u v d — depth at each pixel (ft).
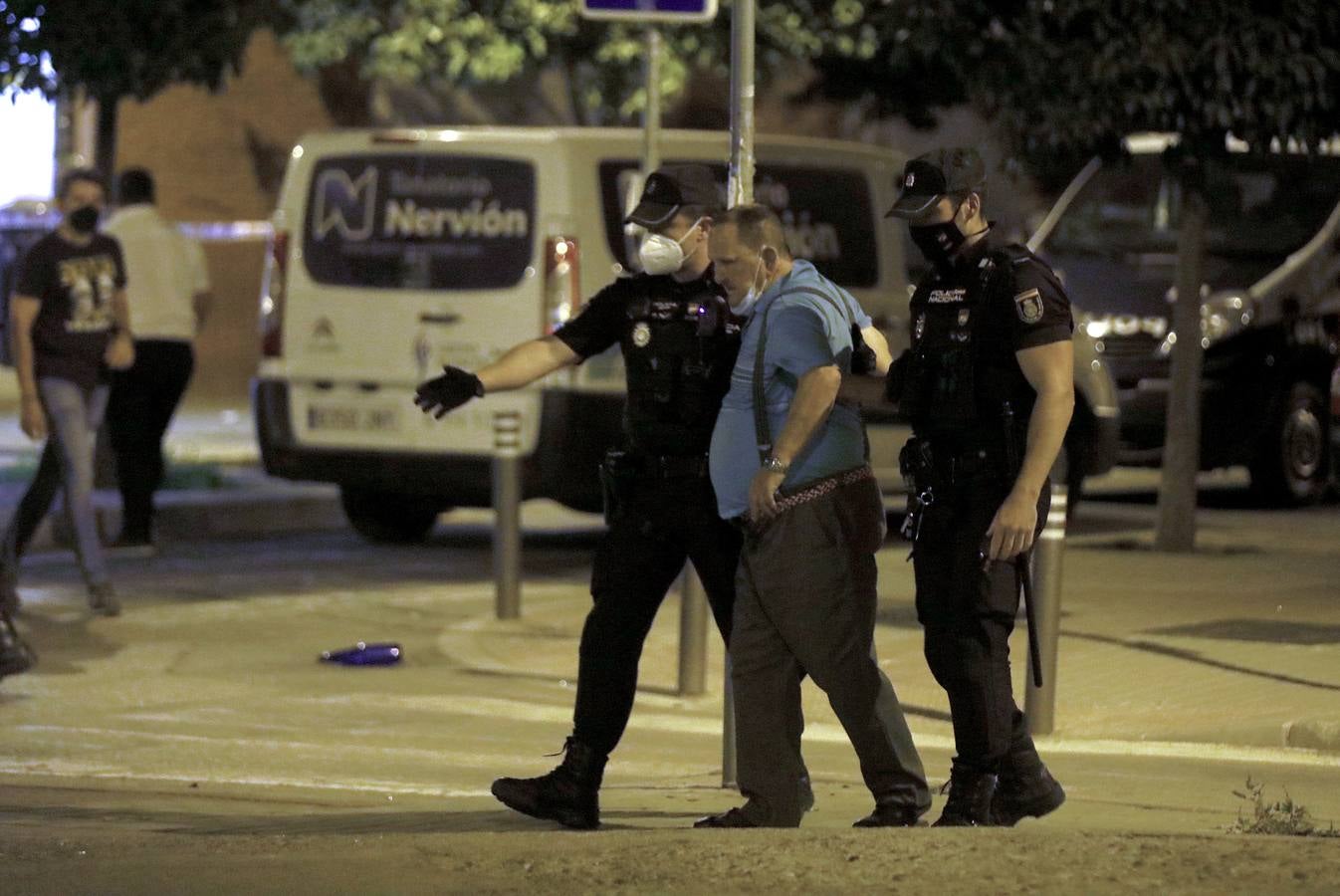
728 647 86.79
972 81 158.20
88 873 66.69
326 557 175.52
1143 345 203.10
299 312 173.17
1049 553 107.34
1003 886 60.34
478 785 98.27
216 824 84.84
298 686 124.06
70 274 141.69
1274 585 149.89
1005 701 77.56
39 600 151.84
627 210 167.94
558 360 86.63
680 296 84.89
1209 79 150.82
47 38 180.34
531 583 160.35
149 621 144.15
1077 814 87.35
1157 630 131.54
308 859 67.87
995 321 75.97
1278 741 105.40
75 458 143.33
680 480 84.64
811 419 77.82
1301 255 208.03
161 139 302.25
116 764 103.50
